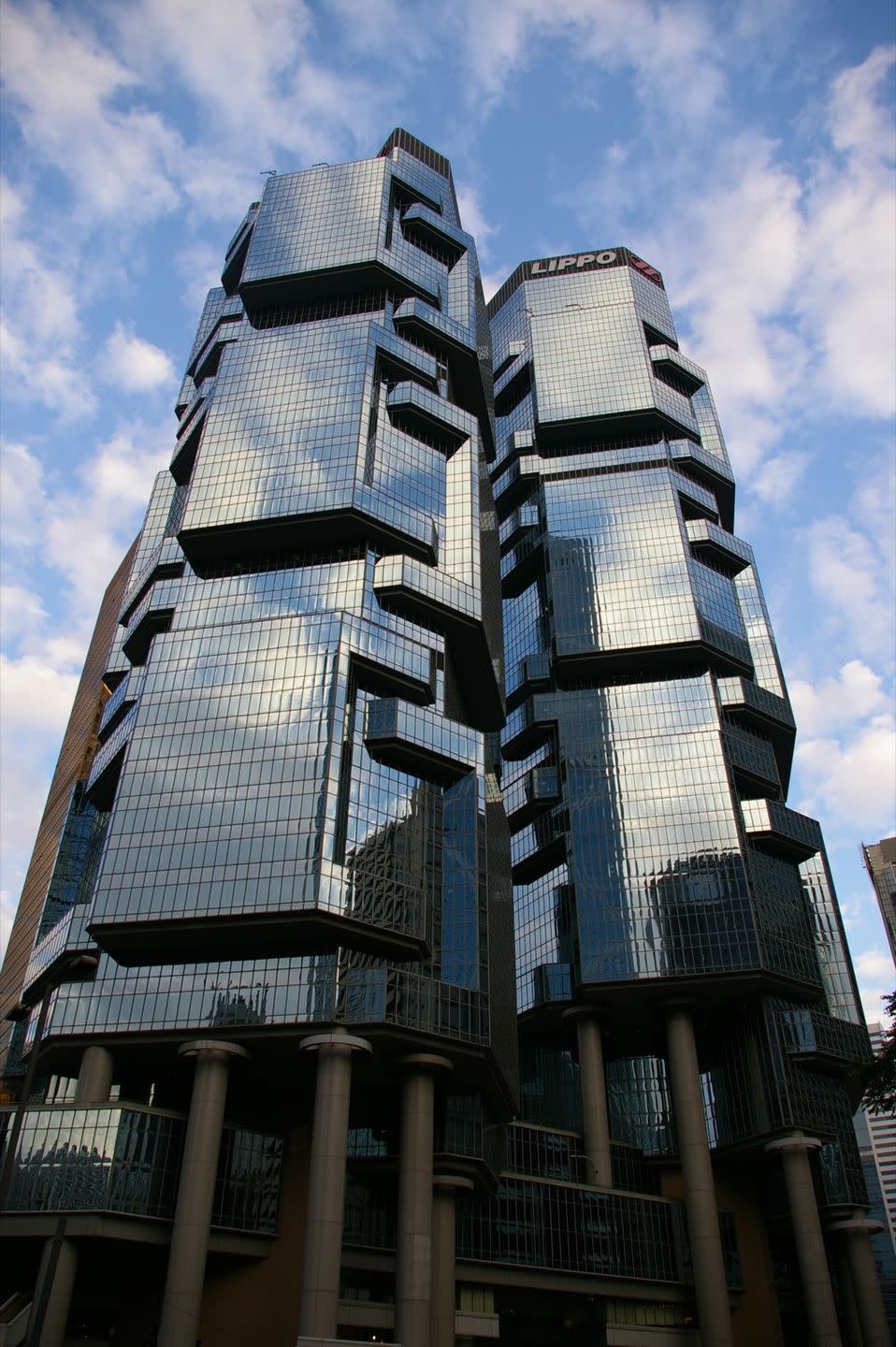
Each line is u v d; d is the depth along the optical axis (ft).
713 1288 295.07
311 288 409.49
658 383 513.86
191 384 468.75
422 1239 233.55
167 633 306.96
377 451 355.56
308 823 263.90
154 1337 229.86
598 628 434.71
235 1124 247.70
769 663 450.71
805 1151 321.93
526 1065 398.42
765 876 373.61
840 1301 341.21
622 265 568.82
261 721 284.20
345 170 447.42
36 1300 208.74
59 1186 221.66
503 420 547.49
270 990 250.78
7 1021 415.64
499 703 372.17
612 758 401.08
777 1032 344.28
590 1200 311.88
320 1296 208.54
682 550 449.89
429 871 283.59
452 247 452.35
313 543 340.80
